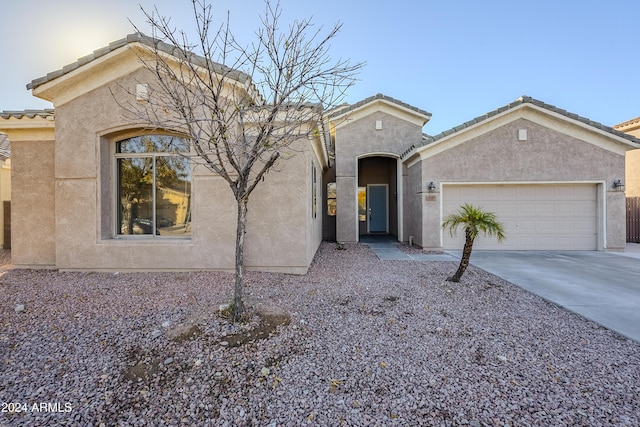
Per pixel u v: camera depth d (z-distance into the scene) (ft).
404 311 17.93
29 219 29.25
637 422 9.16
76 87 26.63
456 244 41.73
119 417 9.83
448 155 41.04
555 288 22.80
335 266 30.73
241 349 13.21
